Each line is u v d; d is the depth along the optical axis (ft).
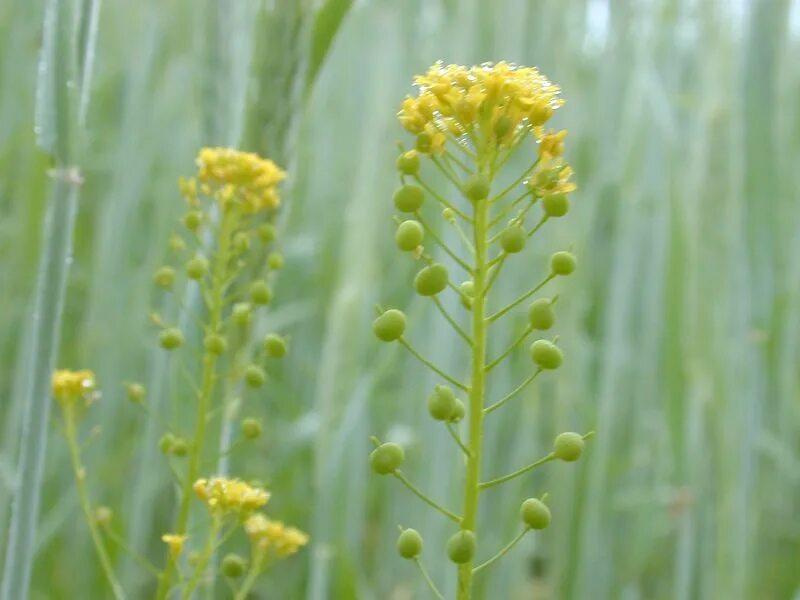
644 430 0.93
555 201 0.31
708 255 0.72
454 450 0.78
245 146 0.46
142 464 0.82
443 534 0.78
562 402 0.87
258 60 0.46
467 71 0.32
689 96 0.89
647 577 1.01
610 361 0.84
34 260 0.99
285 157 0.47
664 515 0.92
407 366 0.98
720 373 0.68
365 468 0.85
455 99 0.31
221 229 0.43
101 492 0.99
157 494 0.97
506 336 0.87
